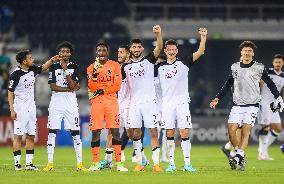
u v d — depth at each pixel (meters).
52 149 37.34
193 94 94.12
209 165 43.41
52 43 105.06
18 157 37.81
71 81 36.78
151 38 103.06
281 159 52.69
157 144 37.09
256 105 38.25
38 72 37.75
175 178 31.69
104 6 109.88
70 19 108.44
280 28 106.12
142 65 37.03
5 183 29.19
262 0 114.88
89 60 103.38
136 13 108.81
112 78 36.81
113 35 105.56
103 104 36.84
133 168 40.25
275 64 53.00
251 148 71.44
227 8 113.12
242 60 38.38
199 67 104.44
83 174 34.03
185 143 37.09
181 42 103.94
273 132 54.62
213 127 78.50
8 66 86.19
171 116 37.06
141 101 37.09
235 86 38.38
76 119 37.28
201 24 105.19
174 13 110.62
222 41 104.94
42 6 109.06
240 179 31.33
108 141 39.41
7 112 78.69
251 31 104.88
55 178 31.61
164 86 37.28
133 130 37.62
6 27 100.25
